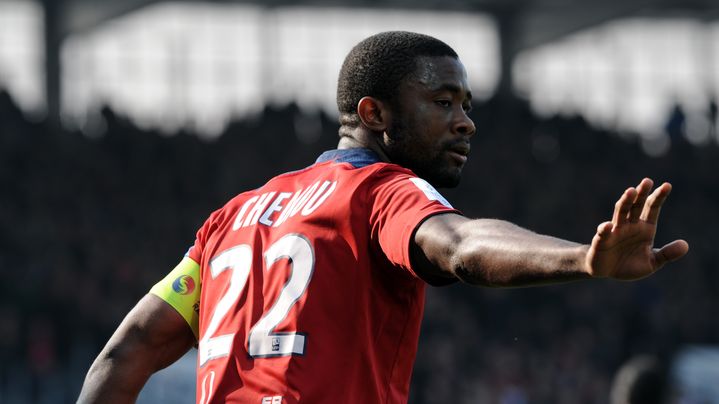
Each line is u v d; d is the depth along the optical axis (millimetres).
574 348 38000
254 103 51000
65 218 38438
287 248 6316
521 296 39188
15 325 32219
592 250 4965
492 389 35094
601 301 39969
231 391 6258
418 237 5676
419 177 6453
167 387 28234
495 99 47656
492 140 46000
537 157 46312
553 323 38688
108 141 42188
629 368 13117
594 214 45094
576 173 46094
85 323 33250
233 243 6727
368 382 6102
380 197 6082
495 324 38000
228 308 6480
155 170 41750
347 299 6090
